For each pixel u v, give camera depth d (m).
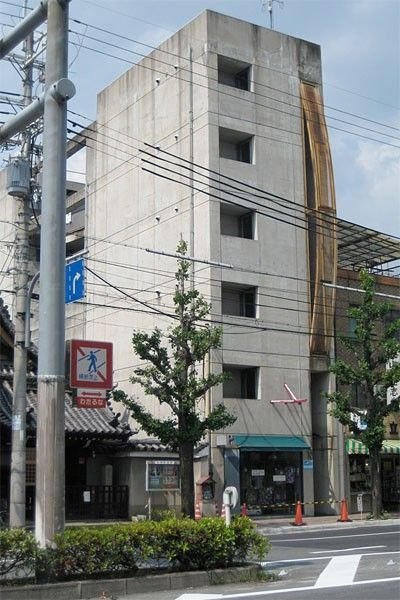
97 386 14.06
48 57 11.91
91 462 29.09
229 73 36.00
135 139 38.00
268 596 11.28
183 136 34.88
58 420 11.44
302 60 37.41
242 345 32.91
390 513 35.31
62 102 11.83
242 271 33.34
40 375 11.53
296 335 34.72
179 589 12.06
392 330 31.72
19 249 18.88
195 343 24.27
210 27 34.47
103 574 11.80
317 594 11.48
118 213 38.75
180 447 24.33
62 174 11.80
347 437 35.94
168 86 36.25
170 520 12.69
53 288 11.62
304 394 34.53
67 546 11.28
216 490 30.86
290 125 36.25
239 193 33.88
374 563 15.76
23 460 18.03
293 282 35.00
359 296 38.19
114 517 27.53
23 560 11.00
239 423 32.16
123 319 37.62
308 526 28.19
